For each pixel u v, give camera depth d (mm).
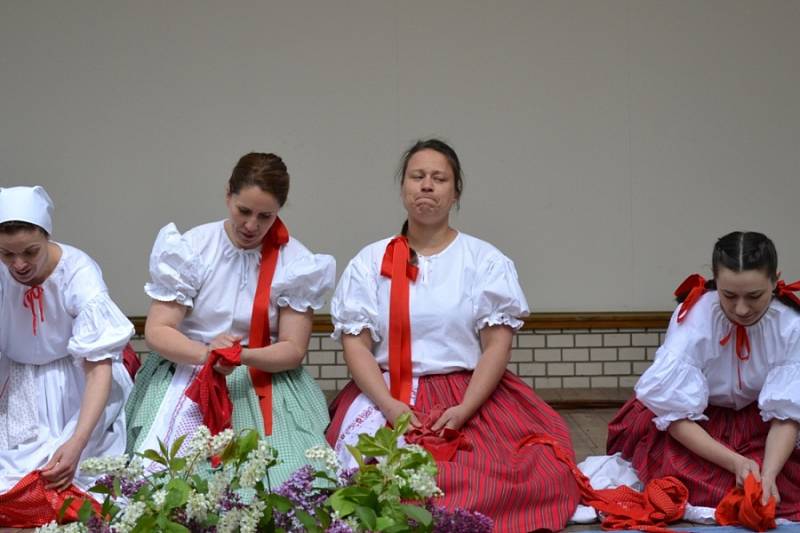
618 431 4605
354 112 7250
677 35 7215
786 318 3984
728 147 7258
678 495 4008
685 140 7258
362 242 7309
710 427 4246
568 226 7289
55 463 3893
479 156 7254
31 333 4215
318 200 7285
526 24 7207
